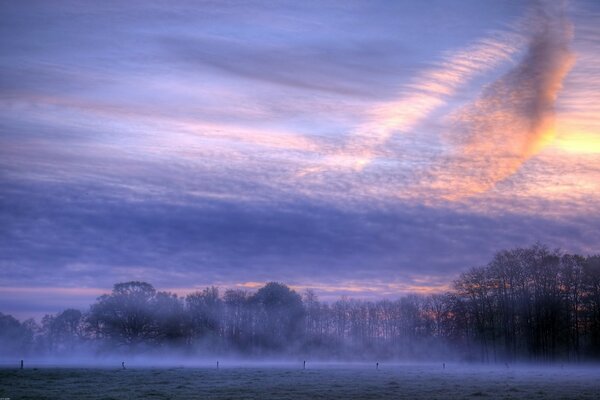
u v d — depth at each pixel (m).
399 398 54.88
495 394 58.00
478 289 151.38
